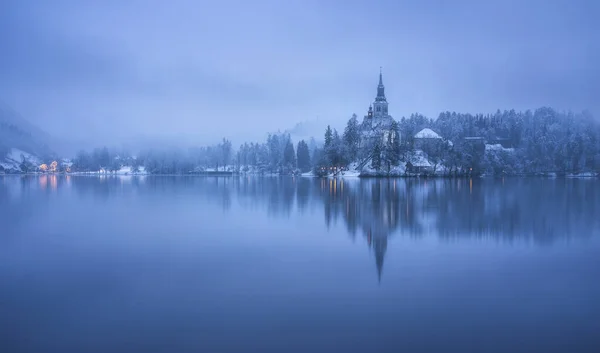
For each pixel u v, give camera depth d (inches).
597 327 675.4
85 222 1793.8
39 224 1729.8
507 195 3100.4
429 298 806.5
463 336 644.1
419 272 985.5
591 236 1427.2
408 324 687.1
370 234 1475.1
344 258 1121.4
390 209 2212.1
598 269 1006.4
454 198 2829.7
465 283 897.5
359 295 823.7
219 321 698.8
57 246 1288.1
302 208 2282.2
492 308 756.6
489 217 1884.8
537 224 1691.7
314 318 710.5
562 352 596.4
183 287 877.2
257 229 1590.8
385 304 775.7
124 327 676.7
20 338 639.1
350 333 652.7
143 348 607.8
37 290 863.1
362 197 2945.4
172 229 1595.7
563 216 1916.8
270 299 802.8
